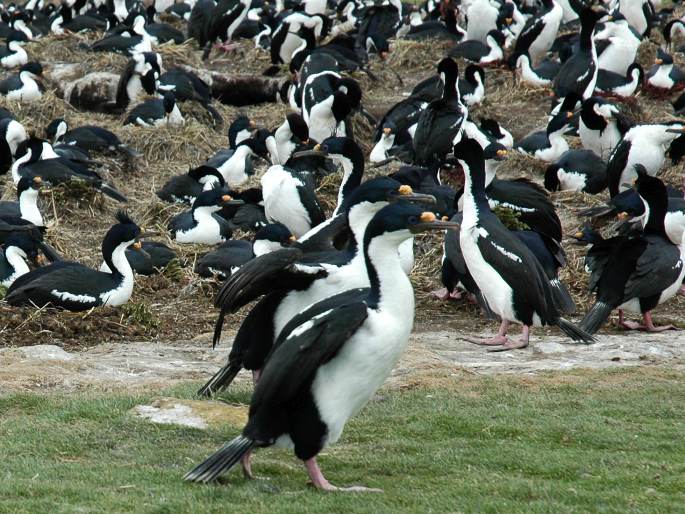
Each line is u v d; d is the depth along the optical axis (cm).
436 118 2238
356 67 3055
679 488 939
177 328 1666
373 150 2516
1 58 3112
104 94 2867
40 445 1030
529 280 1466
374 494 909
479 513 867
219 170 2352
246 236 2117
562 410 1176
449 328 1703
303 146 2270
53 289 1616
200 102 2772
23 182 2006
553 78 2961
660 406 1192
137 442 1045
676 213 1973
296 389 872
